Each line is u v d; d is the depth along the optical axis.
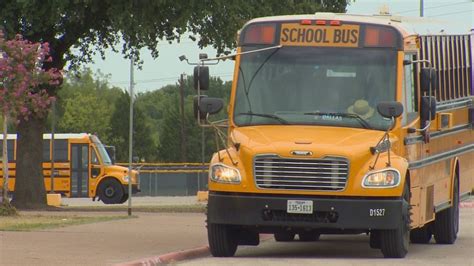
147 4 94.81
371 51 46.88
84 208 99.31
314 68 46.75
